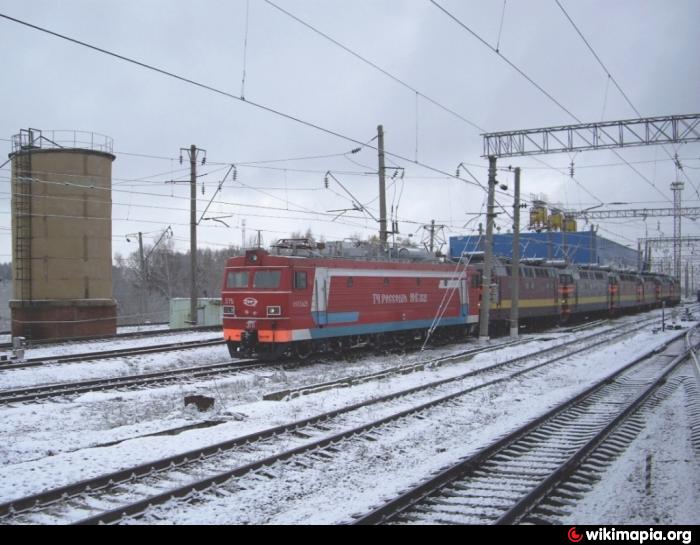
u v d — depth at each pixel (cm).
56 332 2950
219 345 2567
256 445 1077
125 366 2042
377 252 2564
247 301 2125
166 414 1356
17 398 1466
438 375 1919
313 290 2155
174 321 3622
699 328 3969
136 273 7100
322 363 2230
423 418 1330
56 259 2975
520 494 815
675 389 1670
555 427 1237
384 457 1043
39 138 3059
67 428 1241
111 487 858
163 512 773
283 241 2253
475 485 869
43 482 857
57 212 2983
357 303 2334
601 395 1602
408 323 2600
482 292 3092
